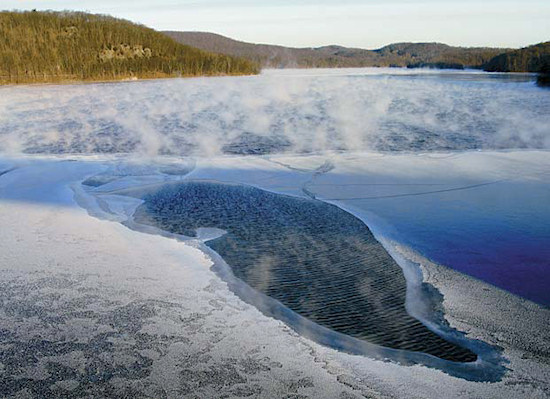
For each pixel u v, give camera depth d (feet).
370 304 12.57
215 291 13.19
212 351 10.64
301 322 11.76
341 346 10.86
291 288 13.35
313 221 18.47
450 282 13.65
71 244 16.12
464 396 9.34
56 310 12.12
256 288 13.37
